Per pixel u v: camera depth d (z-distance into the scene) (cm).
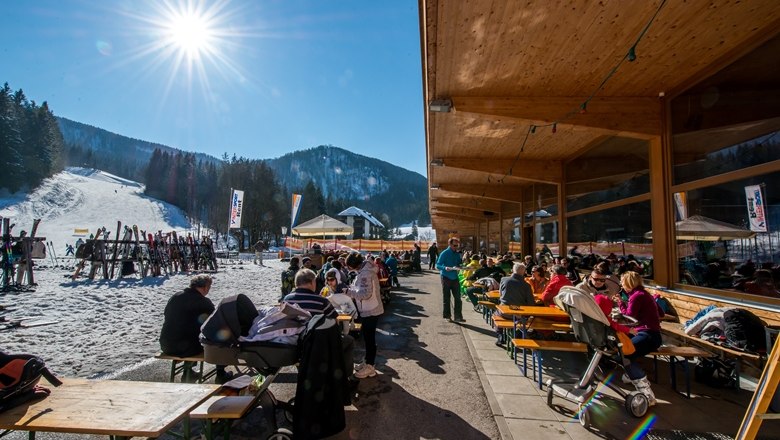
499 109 626
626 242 736
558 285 573
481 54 501
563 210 1040
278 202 6994
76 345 528
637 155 700
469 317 820
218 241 6469
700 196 536
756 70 448
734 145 478
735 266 472
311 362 289
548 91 612
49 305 807
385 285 960
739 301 459
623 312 433
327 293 619
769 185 429
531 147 934
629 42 468
